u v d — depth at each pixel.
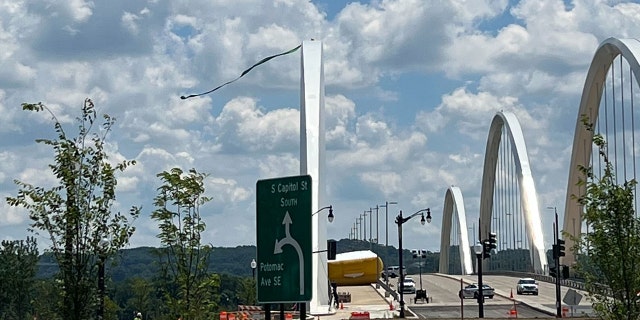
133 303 70.69
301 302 21.42
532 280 107.69
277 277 21.61
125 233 25.39
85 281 24.78
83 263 24.84
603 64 98.75
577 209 112.25
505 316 75.31
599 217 30.38
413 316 75.81
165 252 33.00
